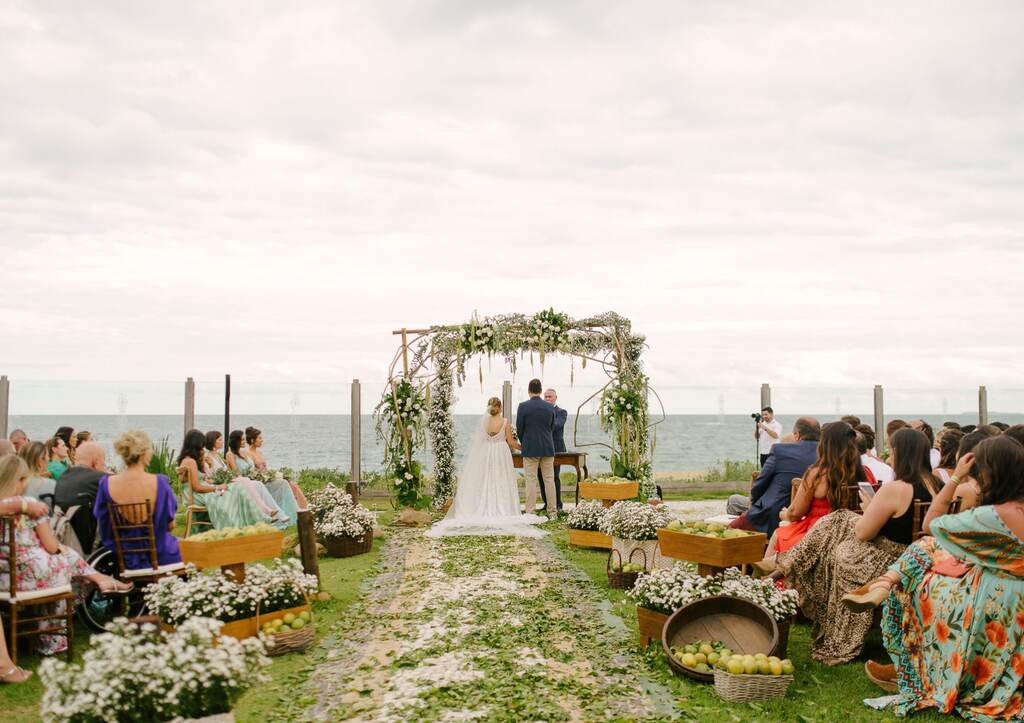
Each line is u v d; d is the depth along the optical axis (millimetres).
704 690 4914
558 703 4707
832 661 5422
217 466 11492
